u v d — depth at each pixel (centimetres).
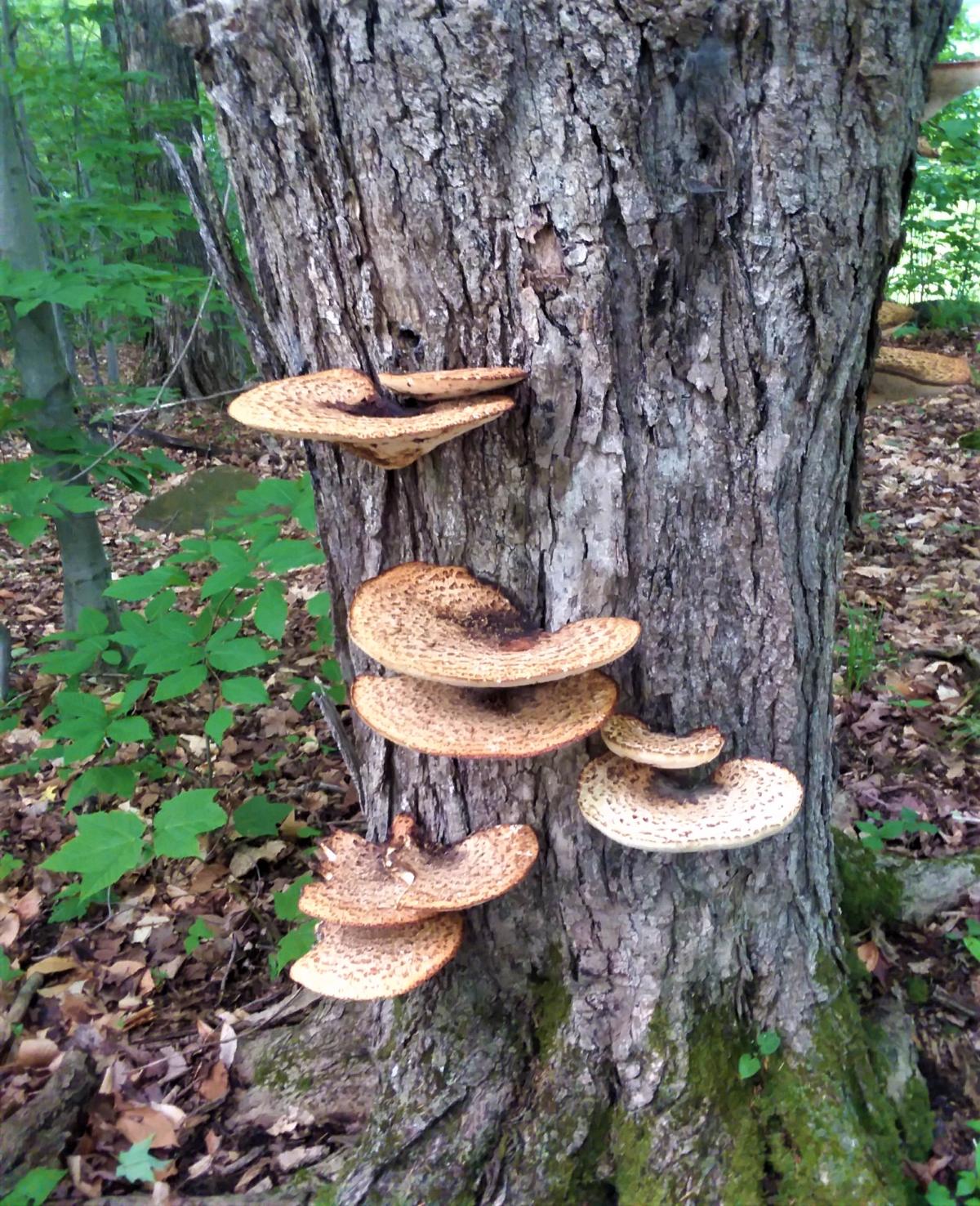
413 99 77
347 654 105
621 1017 102
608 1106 102
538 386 83
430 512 91
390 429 76
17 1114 107
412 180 79
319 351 89
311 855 152
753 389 85
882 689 184
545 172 78
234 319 414
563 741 82
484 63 75
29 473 156
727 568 90
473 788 98
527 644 88
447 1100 103
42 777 174
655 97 76
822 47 76
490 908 102
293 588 248
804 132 78
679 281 81
